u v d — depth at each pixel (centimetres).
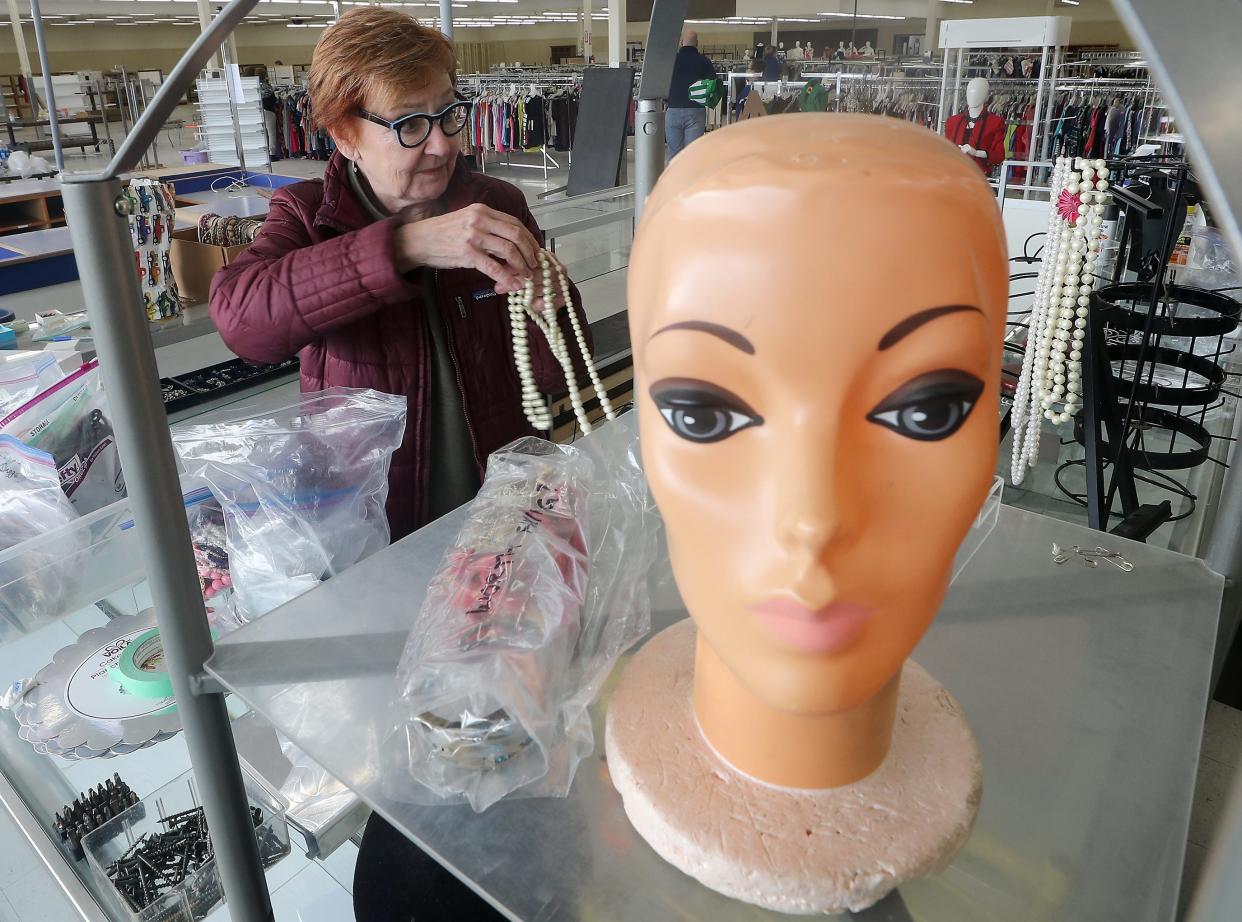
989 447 35
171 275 191
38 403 101
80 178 47
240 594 85
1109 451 131
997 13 454
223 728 60
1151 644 57
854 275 31
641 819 43
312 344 119
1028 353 64
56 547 89
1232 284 163
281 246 114
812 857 39
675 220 33
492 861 43
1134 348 139
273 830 83
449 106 108
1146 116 388
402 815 45
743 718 42
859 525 33
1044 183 288
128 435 51
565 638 52
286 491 86
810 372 32
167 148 892
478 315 122
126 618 98
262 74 1117
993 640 58
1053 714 51
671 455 35
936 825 41
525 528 61
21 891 99
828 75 378
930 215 31
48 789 90
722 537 35
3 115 929
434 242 92
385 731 50
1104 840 43
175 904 84
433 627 52
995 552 68
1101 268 160
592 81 346
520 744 47
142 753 92
